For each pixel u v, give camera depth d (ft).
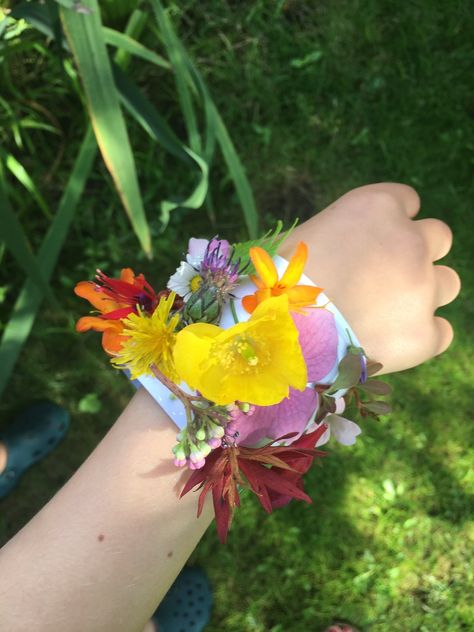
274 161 1.89
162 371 0.63
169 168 1.85
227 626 1.72
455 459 1.77
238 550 1.74
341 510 1.75
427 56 1.86
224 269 0.66
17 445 1.76
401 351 0.76
